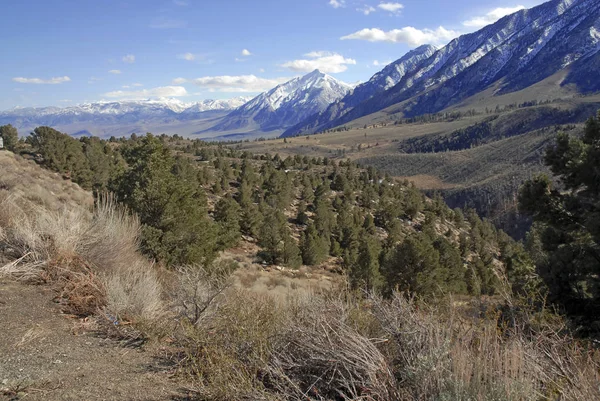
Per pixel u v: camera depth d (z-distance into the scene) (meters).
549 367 2.66
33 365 2.89
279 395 2.56
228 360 2.97
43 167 28.75
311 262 24.64
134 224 7.02
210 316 3.90
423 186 169.88
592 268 8.05
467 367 2.28
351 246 29.77
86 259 5.25
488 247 39.06
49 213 6.43
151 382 2.86
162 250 9.06
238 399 2.61
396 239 32.62
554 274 8.20
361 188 53.00
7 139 33.84
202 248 10.03
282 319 3.52
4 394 2.45
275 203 36.47
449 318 3.00
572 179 9.98
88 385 2.70
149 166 9.95
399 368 2.62
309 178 48.78
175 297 4.38
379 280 14.18
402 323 2.98
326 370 2.63
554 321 3.45
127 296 4.19
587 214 9.09
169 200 9.64
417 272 12.20
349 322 3.09
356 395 2.36
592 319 7.23
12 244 5.31
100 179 28.17
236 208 26.42
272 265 21.77
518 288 7.40
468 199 138.12
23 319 3.71
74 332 3.62
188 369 3.08
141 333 3.70
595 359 2.86
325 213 33.56
